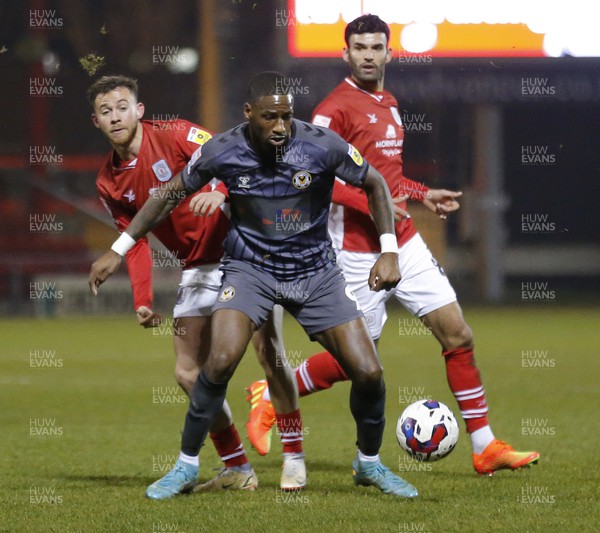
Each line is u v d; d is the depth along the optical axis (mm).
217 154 18688
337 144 18812
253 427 24562
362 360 18859
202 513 18078
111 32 101938
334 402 36250
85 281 85938
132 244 19438
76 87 106562
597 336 63031
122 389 39875
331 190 19312
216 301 19375
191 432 19453
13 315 85188
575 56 78438
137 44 102312
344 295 19297
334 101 24094
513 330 68062
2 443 27453
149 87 103000
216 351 18766
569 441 27141
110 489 20703
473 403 22703
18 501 19422
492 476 22219
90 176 106438
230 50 92688
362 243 24078
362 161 19141
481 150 104125
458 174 111250
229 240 19516
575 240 139750
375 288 19141
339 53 77812
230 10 91438
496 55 78438
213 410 19297
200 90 94188
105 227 100875
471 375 22844
